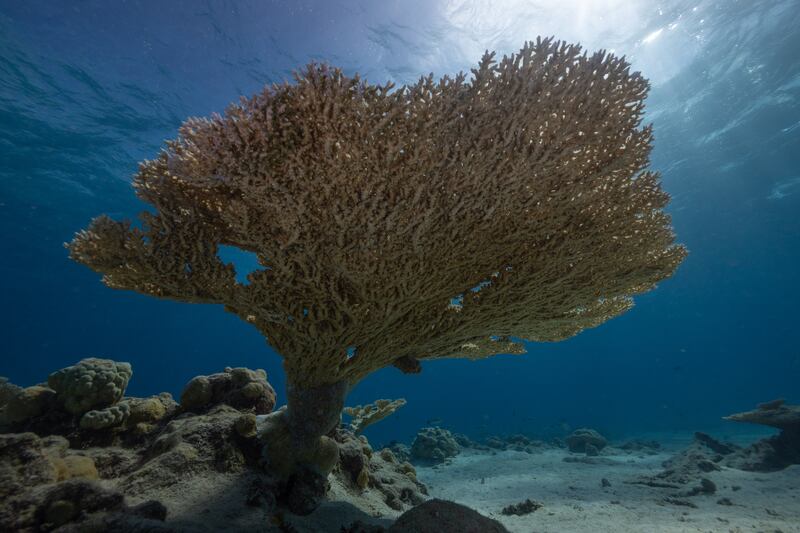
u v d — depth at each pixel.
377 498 5.61
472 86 2.56
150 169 3.19
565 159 2.82
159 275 3.21
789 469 9.53
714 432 26.16
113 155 22.77
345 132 2.36
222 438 4.21
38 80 17.58
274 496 3.80
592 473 12.08
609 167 3.09
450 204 2.76
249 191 2.49
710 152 24.27
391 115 2.34
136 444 4.66
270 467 4.10
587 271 3.87
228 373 5.65
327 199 2.57
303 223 2.68
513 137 2.61
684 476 10.02
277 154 2.38
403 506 5.80
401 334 4.04
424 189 2.59
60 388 4.86
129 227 3.03
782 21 16.30
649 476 10.73
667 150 24.36
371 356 4.21
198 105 18.91
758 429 24.56
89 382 4.85
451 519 3.34
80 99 18.73
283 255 2.91
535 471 12.74
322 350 3.81
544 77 2.61
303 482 4.04
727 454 11.60
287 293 3.29
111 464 4.22
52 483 3.01
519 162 2.64
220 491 3.61
